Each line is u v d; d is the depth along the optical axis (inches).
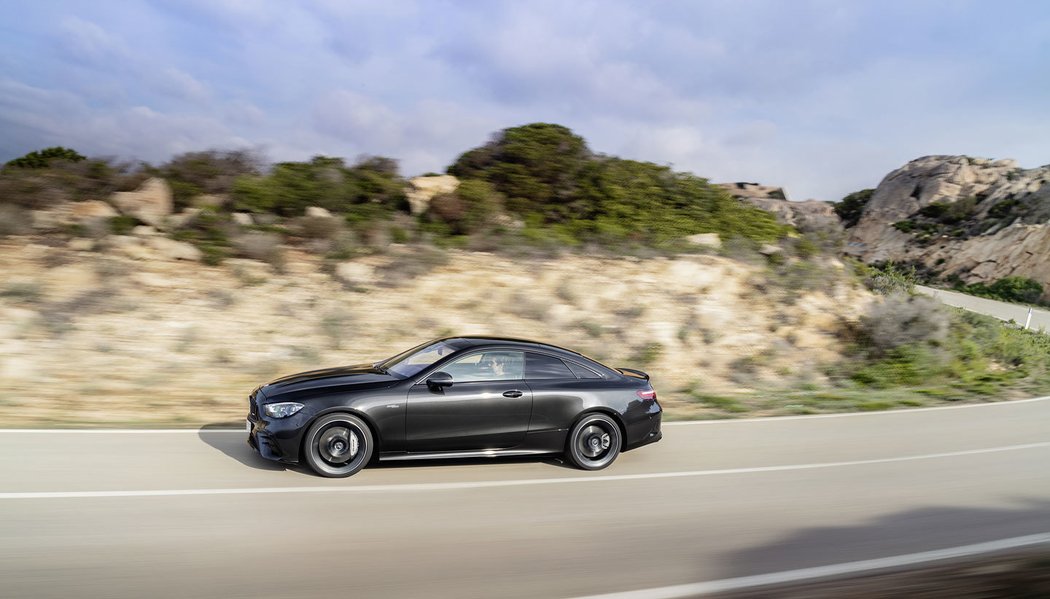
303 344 488.1
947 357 642.8
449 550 199.0
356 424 267.6
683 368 546.3
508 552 199.5
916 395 535.5
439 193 749.3
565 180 805.2
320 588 169.6
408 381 279.3
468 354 292.2
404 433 273.7
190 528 205.6
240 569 178.7
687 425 392.2
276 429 260.8
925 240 2372.0
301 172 737.0
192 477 255.4
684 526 228.4
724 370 557.3
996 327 880.3
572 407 293.1
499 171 798.5
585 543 209.3
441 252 644.7
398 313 546.3
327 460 265.4
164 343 461.1
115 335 460.4
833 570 191.6
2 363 407.5
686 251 737.6
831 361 618.8
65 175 673.6
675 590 175.2
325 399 265.7
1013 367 732.7
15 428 312.3
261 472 267.3
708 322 608.4
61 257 539.8
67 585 163.9
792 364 590.6
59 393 380.5
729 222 831.7
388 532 211.3
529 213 781.3
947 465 324.2
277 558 187.3
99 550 186.1
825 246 916.0
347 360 478.9
